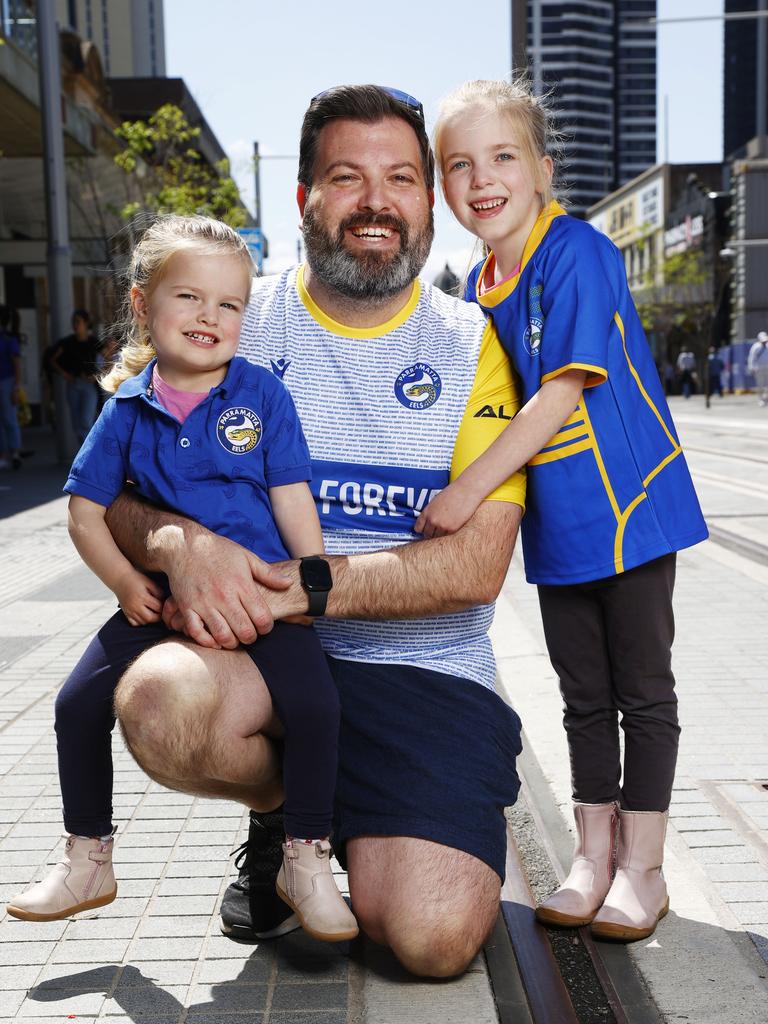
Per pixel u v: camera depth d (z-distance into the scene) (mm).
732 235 69062
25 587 7652
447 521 2779
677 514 2934
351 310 2926
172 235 2686
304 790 2562
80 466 2771
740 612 6438
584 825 3068
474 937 2598
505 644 5707
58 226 17703
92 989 2602
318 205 2854
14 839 3447
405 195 2846
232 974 2678
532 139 3027
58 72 17578
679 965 2721
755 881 3127
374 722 2803
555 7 186875
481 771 2746
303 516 2785
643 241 86125
